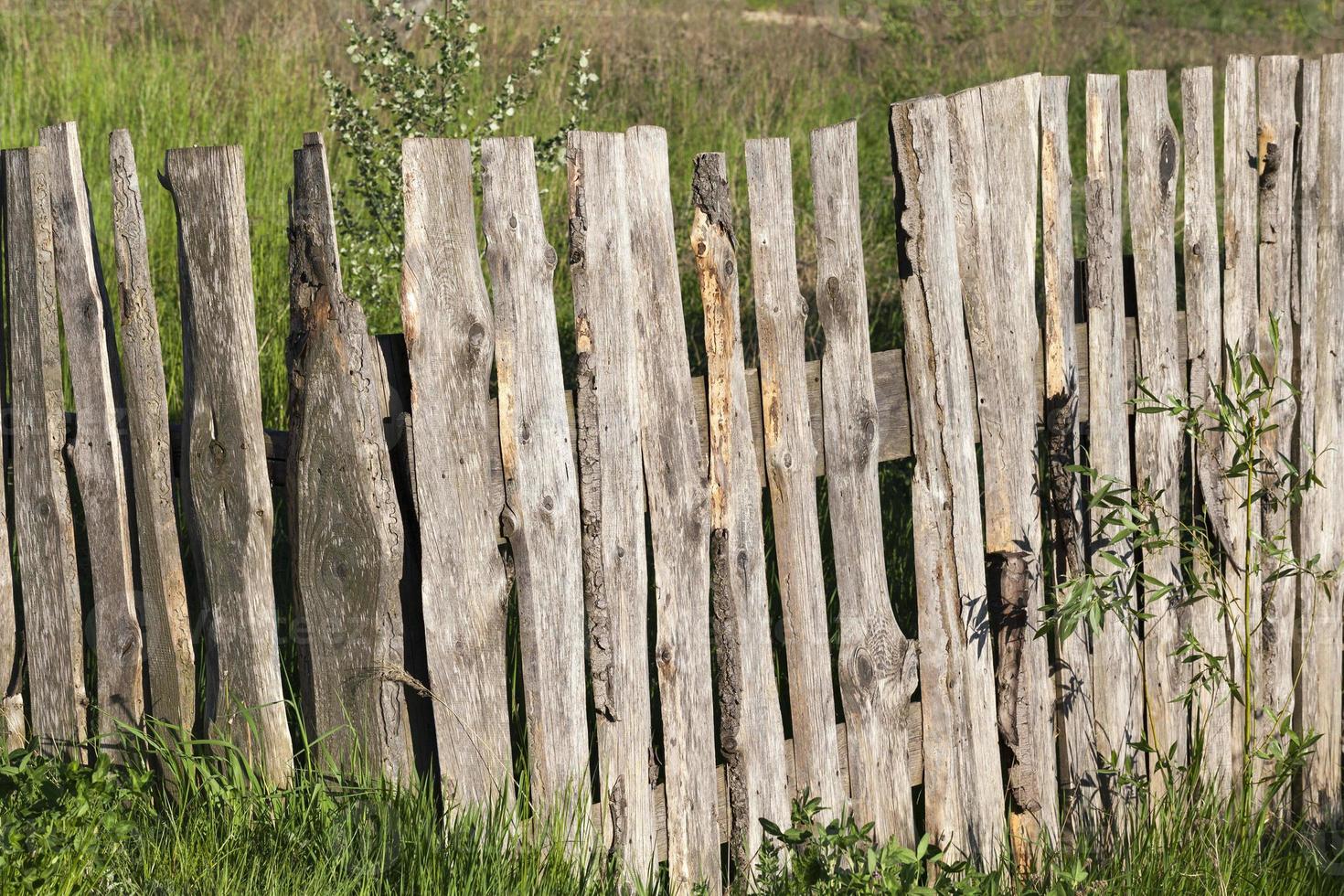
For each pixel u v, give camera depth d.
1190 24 13.85
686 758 2.83
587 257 2.55
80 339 2.65
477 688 2.59
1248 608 3.42
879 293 7.41
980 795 3.22
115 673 2.77
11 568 3.11
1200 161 3.38
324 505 2.50
